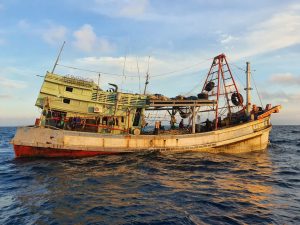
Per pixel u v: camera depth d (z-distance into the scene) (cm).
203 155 2366
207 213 1043
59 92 2253
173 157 2241
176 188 1391
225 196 1263
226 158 2306
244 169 1900
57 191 1313
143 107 2478
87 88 2305
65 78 2272
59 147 2128
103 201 1168
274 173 1784
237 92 2708
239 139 2534
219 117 2756
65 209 1073
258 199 1225
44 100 2205
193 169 1869
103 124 2378
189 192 1320
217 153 2492
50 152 2153
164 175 1675
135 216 1005
